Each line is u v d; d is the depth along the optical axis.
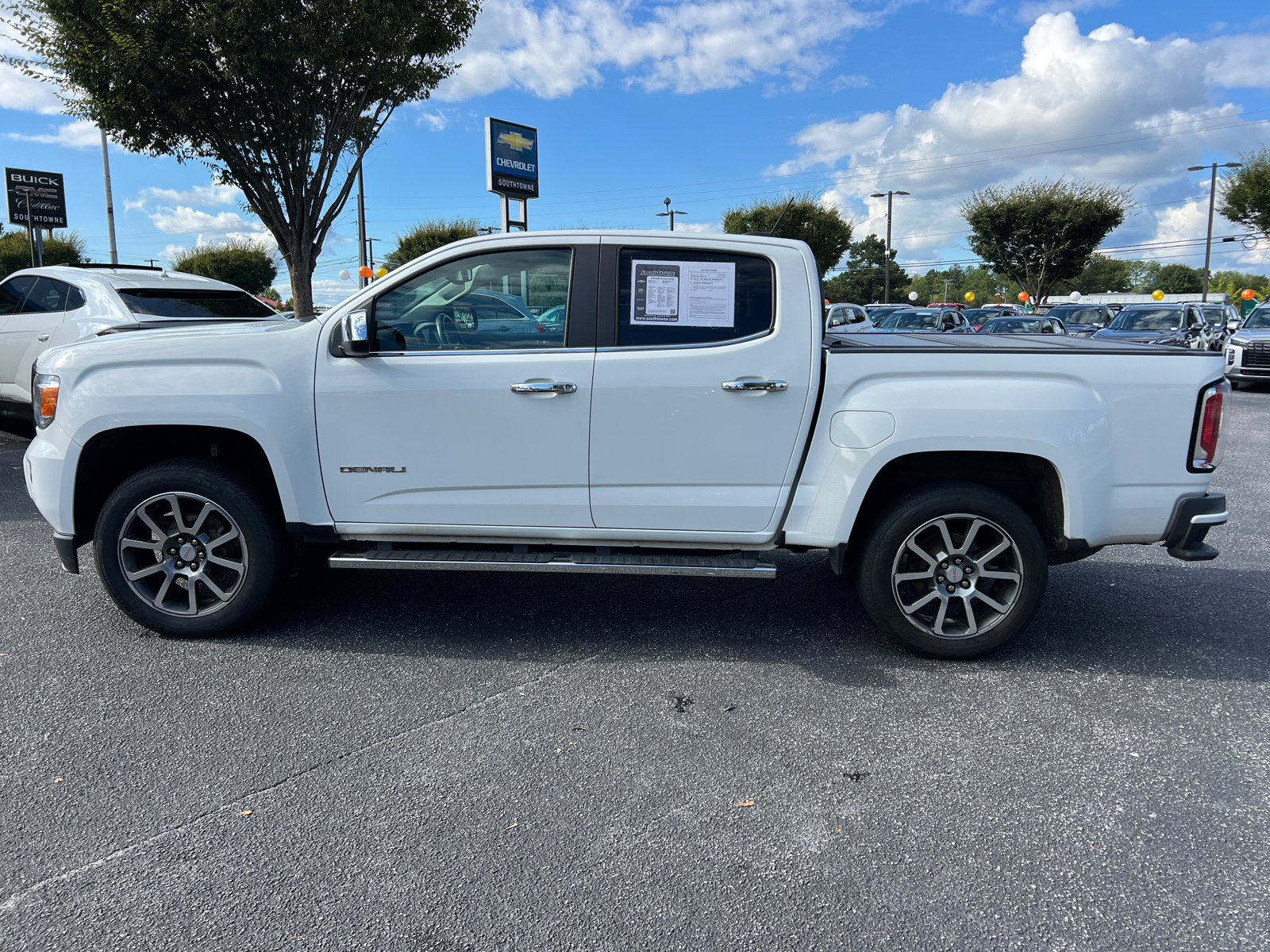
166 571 3.82
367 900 2.19
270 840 2.43
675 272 3.61
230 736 3.03
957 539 3.66
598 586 4.77
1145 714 3.25
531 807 2.61
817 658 3.76
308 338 3.70
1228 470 8.48
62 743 2.97
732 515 3.66
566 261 3.64
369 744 2.98
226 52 10.05
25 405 7.99
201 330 3.90
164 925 2.09
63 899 2.18
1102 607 4.49
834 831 2.49
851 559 3.97
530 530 3.73
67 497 3.79
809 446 3.60
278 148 11.33
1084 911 2.16
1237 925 2.11
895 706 3.30
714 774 2.81
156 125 10.79
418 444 3.67
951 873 2.31
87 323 7.30
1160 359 3.46
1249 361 16.27
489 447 3.64
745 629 4.12
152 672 3.56
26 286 8.02
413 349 3.70
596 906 2.17
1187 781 2.78
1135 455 3.47
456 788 2.71
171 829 2.48
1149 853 2.40
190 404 3.66
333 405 3.68
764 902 2.19
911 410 3.46
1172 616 4.34
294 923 2.10
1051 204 34.12
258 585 3.82
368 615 4.27
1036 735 3.08
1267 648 3.92
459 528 3.75
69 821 2.51
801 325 3.55
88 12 9.84
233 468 3.80
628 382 3.56
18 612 4.23
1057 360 3.46
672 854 2.38
